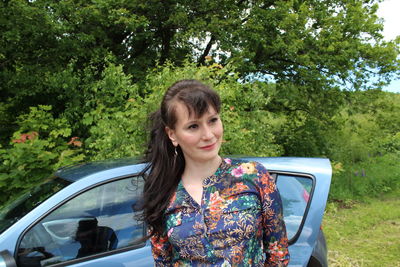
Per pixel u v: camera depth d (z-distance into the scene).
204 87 1.29
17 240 2.07
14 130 7.03
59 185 2.41
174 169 1.37
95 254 2.24
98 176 2.38
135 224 2.36
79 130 6.56
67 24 7.02
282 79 9.07
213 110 1.26
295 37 8.04
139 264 2.26
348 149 8.76
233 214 1.21
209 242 1.21
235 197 1.24
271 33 8.24
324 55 8.16
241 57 7.66
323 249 2.76
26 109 7.43
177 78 4.85
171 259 1.37
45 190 2.44
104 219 2.31
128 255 2.27
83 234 2.24
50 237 2.16
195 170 1.31
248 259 1.20
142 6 7.36
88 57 7.51
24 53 7.27
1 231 2.15
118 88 5.61
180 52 9.17
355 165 8.44
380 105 8.95
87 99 6.37
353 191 7.41
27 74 6.94
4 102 7.41
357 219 5.91
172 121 1.27
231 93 4.89
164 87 4.70
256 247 1.24
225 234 1.20
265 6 9.05
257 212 1.24
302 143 8.99
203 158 1.26
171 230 1.27
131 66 8.07
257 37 7.80
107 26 7.63
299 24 7.93
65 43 7.00
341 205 6.83
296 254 2.47
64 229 2.21
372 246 4.80
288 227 2.55
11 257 1.96
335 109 9.12
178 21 7.62
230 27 8.00
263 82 8.55
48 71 6.97
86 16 7.25
